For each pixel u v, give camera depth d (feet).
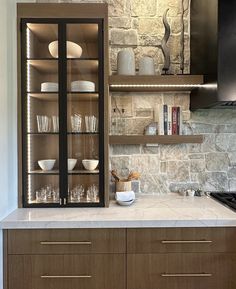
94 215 5.59
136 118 7.39
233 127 7.37
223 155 7.39
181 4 7.39
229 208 6.02
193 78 6.38
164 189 7.43
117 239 5.28
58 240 5.27
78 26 6.36
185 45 7.41
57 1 7.37
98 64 6.31
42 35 6.59
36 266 5.27
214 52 5.71
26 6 6.22
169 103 7.40
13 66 6.12
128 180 6.99
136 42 7.41
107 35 6.28
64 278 5.28
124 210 5.97
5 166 5.62
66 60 6.38
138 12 7.41
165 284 5.30
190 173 7.42
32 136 6.54
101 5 6.25
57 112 6.52
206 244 5.30
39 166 6.53
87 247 5.28
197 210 5.89
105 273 5.28
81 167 6.54
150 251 5.29
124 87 6.89
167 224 5.25
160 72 7.36
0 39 5.42
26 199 6.26
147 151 7.42
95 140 6.53
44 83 6.48
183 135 6.79
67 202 6.29
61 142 6.41
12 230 5.25
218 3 5.56
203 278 5.29
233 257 5.30
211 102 5.88
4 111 5.60
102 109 6.30
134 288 5.29
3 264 5.25
